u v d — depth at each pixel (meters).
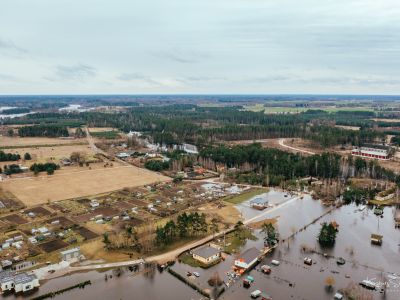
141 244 138.25
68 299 107.19
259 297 108.81
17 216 171.75
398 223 167.62
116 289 112.31
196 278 118.19
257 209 186.12
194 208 185.00
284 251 139.00
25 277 113.50
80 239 146.12
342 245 144.88
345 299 107.94
